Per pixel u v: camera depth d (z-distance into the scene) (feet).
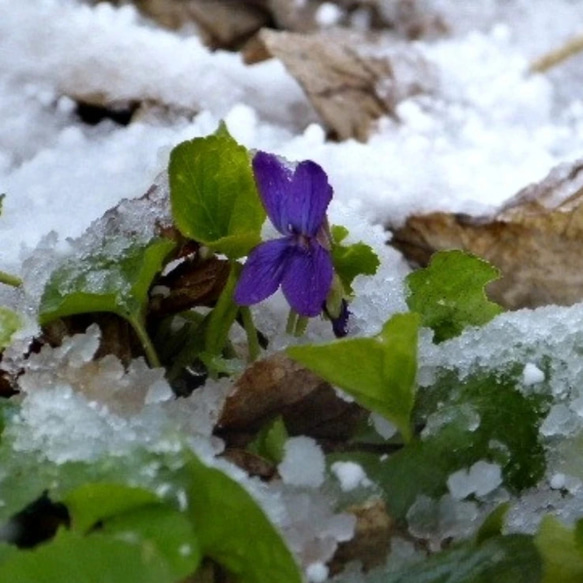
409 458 1.24
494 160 1.59
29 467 1.19
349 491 1.23
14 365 1.26
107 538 1.14
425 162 1.56
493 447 1.25
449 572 1.21
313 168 1.25
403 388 1.22
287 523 1.21
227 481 1.16
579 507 1.25
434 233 1.49
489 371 1.26
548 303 1.47
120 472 1.19
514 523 1.25
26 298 1.28
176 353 1.31
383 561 1.23
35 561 1.13
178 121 1.59
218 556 1.18
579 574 1.19
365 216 1.46
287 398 1.25
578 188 1.47
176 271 1.30
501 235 1.47
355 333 1.31
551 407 1.25
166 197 1.30
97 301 1.25
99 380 1.26
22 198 1.44
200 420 1.24
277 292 1.35
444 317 1.31
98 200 1.42
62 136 1.55
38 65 1.61
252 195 1.27
